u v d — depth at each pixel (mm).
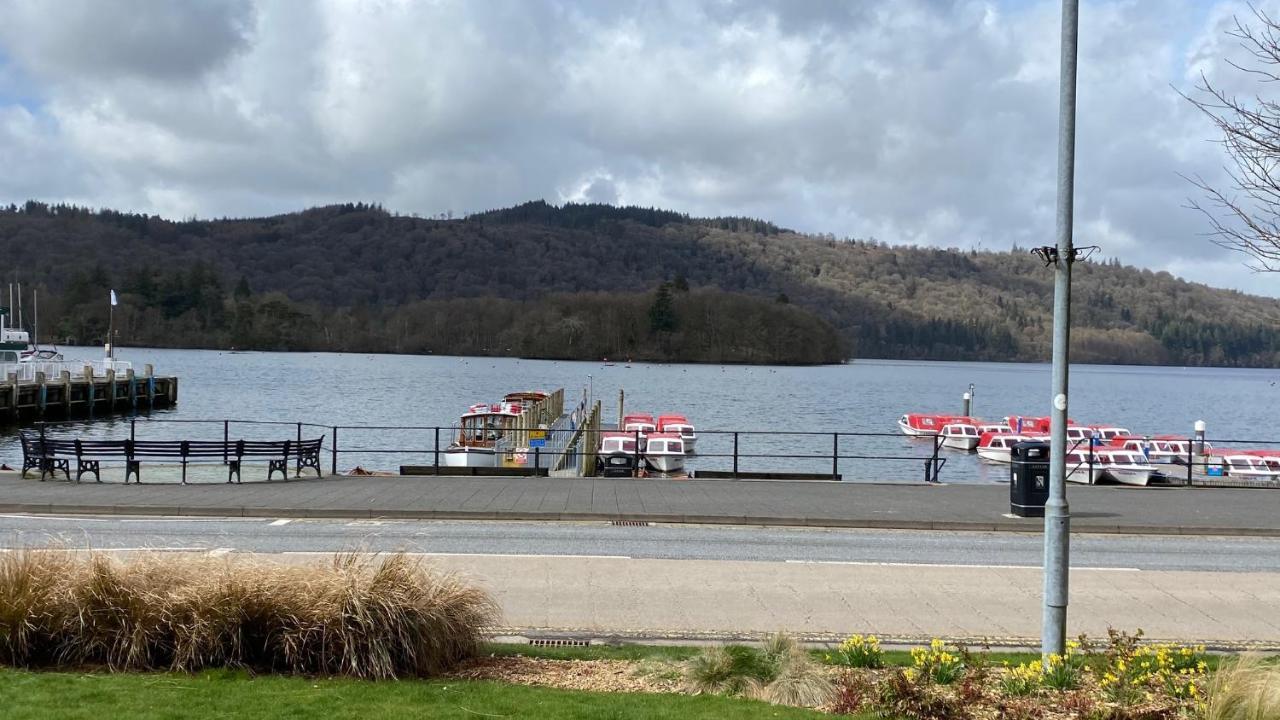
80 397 70562
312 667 8547
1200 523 18812
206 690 7742
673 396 112250
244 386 109625
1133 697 7953
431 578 9359
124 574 8867
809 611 11906
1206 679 8164
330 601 8664
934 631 11156
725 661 8711
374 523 17750
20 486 21078
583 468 35562
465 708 7434
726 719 7348
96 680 7977
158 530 16422
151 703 7277
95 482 21922
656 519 18516
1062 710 7773
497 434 40406
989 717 7598
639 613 11617
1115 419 98875
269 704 7367
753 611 11828
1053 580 8820
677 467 48156
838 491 22578
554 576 13430
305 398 93000
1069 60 8930
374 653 8398
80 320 177000
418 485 22281
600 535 16859
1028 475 19109
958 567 14641
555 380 138500
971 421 72188
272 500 19484
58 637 8609
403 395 99062
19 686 7672
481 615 9547
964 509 19969
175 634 8578
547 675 8797
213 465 25891
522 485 22578
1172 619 11898
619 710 7516
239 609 8594
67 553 9312
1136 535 18203
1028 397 138375
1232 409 118188
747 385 139500
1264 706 7363
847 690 8000
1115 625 11602
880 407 102875
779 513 19016
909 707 7730
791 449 62094
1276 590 13406
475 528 17391
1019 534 17984
